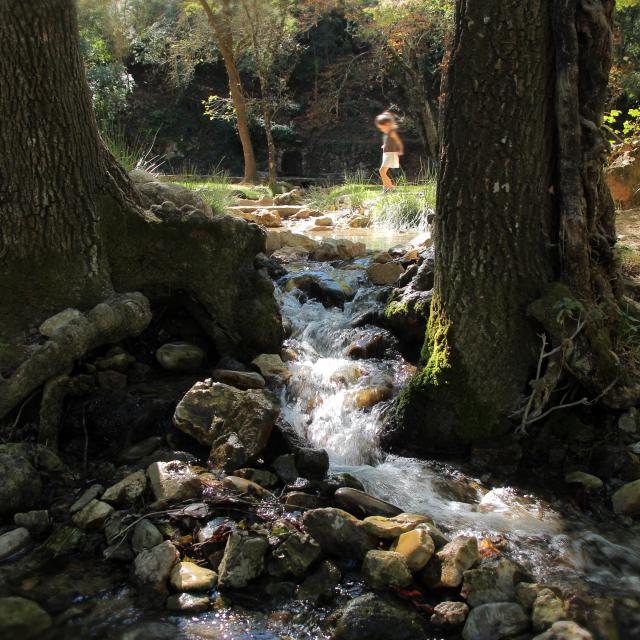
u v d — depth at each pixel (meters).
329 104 26.23
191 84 27.44
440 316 4.02
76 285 3.91
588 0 3.54
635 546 3.19
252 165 21.06
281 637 2.56
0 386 3.49
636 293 4.61
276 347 4.65
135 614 2.64
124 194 4.34
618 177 7.79
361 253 7.47
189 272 4.33
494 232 3.79
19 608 2.61
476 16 3.62
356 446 4.02
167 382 4.04
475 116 3.72
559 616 2.65
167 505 3.14
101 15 19.19
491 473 3.73
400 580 2.80
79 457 3.56
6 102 3.67
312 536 3.00
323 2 21.47
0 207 3.74
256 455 3.50
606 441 3.79
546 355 3.68
